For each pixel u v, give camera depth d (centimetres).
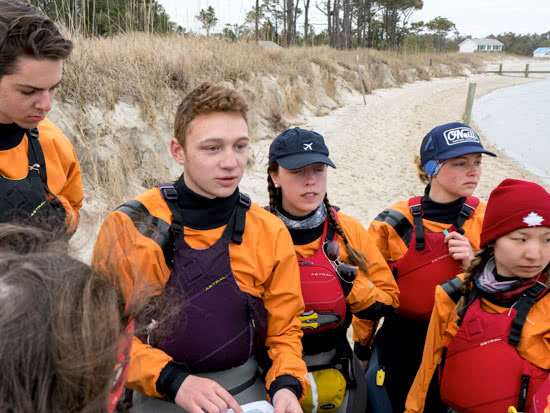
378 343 212
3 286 46
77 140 494
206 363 125
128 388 122
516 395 149
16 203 157
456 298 171
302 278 162
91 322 46
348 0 4503
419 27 6400
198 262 127
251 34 1496
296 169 160
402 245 211
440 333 173
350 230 183
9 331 42
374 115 1504
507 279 157
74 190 197
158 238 125
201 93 131
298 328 146
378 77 2456
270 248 139
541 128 1551
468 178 198
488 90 2969
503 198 154
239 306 129
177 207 133
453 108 1920
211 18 1067
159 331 102
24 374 41
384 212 222
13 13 130
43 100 144
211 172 128
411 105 1880
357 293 169
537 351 148
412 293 206
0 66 132
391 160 938
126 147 552
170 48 795
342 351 164
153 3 905
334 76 1761
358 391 161
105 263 59
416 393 178
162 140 616
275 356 138
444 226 204
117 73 616
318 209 169
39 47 133
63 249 57
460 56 4753
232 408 116
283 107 1191
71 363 43
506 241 152
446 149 198
